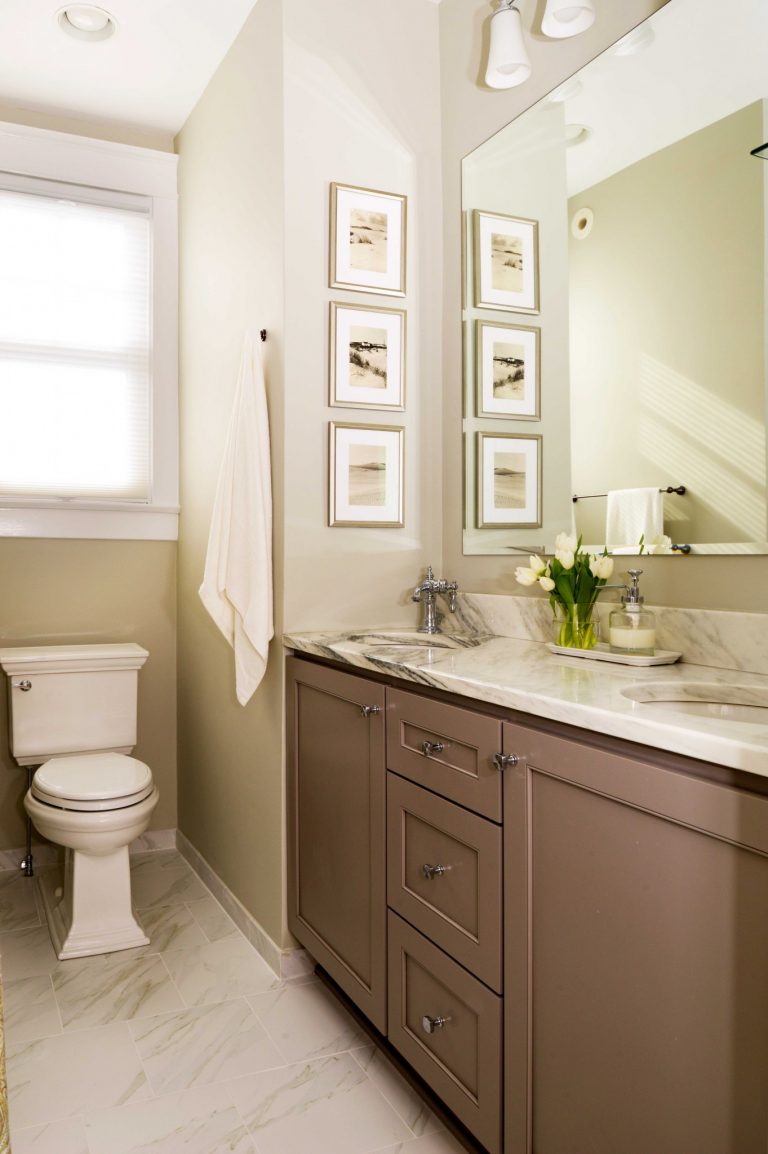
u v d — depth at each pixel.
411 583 2.31
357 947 1.82
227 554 2.25
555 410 1.91
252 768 2.35
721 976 0.95
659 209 1.62
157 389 3.03
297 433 2.13
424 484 2.32
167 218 3.04
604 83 1.75
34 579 2.88
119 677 2.73
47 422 2.90
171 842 3.11
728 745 0.92
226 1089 1.69
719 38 1.49
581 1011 1.16
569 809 1.18
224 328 2.55
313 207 2.14
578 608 1.70
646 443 1.66
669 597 1.63
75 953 2.25
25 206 2.84
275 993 2.07
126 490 3.02
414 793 1.58
